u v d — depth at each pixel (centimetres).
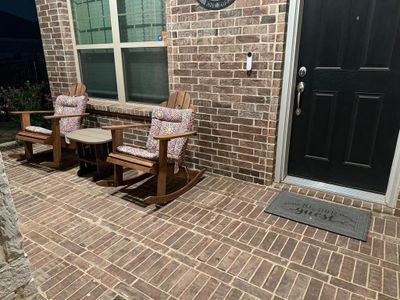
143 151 265
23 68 534
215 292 163
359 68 237
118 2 338
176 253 195
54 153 331
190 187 282
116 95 391
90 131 329
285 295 161
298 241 205
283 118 265
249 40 254
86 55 399
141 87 363
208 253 195
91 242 207
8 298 93
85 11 373
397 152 229
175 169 271
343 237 209
